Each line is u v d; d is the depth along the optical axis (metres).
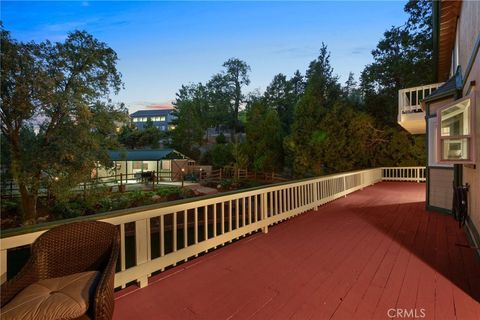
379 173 13.62
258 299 2.35
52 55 11.40
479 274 2.85
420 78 17.09
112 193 15.69
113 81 13.29
